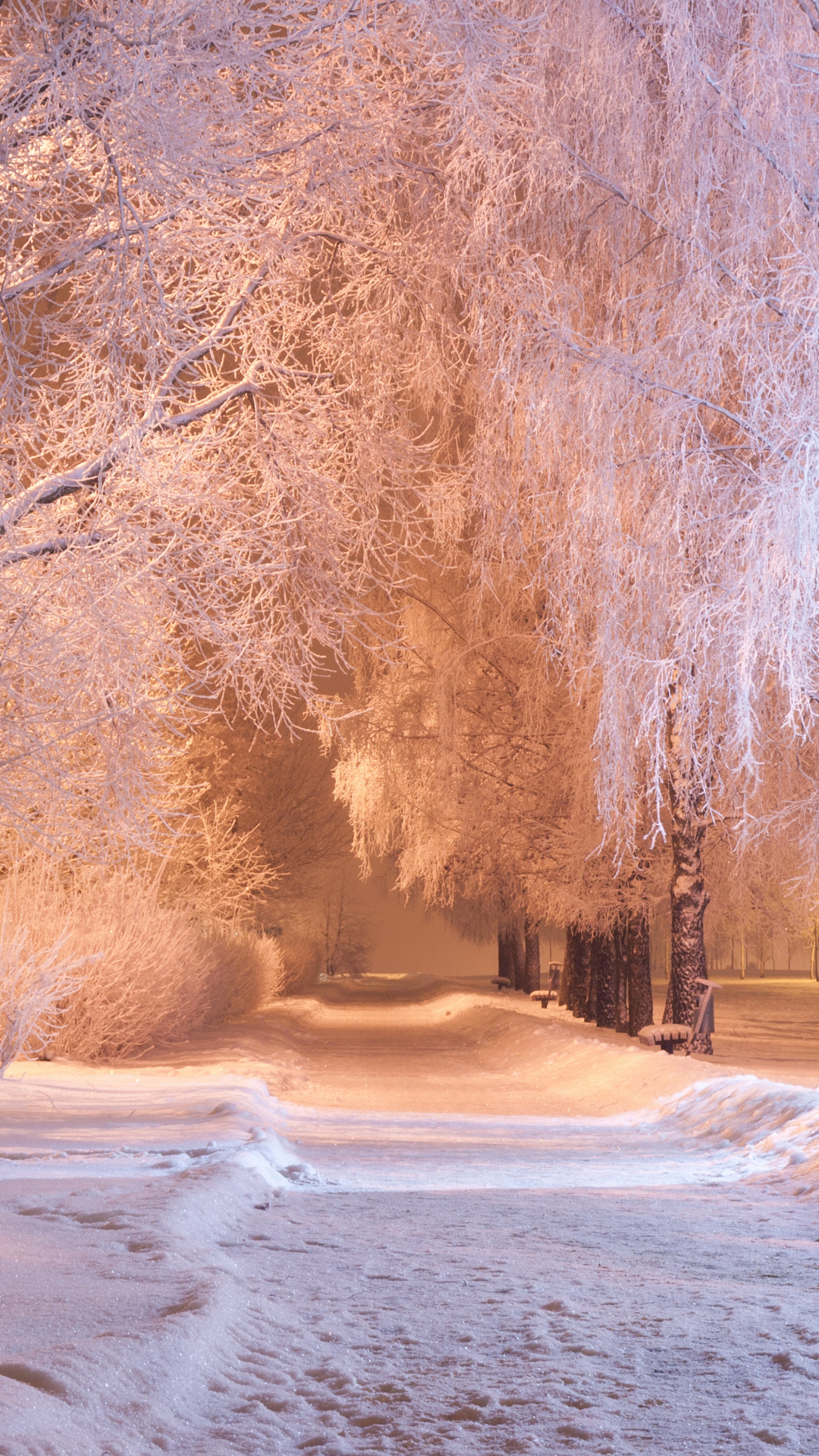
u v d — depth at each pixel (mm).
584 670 14148
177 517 11336
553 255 14195
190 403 13055
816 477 11023
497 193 13391
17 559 10227
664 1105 15523
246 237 11438
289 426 14047
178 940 23734
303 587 14078
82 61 8023
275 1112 14867
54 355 9250
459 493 15047
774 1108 12789
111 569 10156
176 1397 4082
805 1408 4180
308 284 14742
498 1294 5711
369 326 14898
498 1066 23938
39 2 8148
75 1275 5160
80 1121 11852
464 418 17250
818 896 18250
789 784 17516
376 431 14672
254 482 14414
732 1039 31062
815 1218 8227
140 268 9094
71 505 11086
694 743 14570
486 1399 4234
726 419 12938
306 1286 5734
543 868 26844
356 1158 11125
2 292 8836
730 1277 6238
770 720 15609
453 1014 40094
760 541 11438
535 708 24891
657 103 13195
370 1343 4906
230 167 9586
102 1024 19578
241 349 14195
